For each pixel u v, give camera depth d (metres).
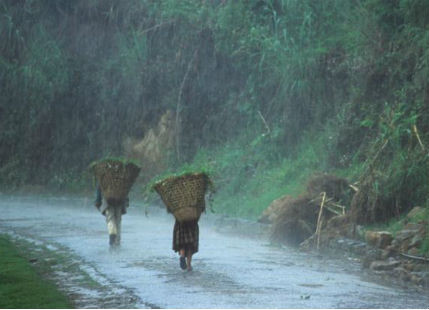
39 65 72.19
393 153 33.41
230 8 57.34
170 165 60.59
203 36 61.25
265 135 51.50
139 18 68.31
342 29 48.56
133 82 66.94
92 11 72.38
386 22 41.72
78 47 73.88
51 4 75.31
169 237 34.53
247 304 18.05
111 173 29.44
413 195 31.20
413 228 27.31
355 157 38.62
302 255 28.89
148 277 22.48
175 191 23.61
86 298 18.97
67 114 72.81
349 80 45.66
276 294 19.52
